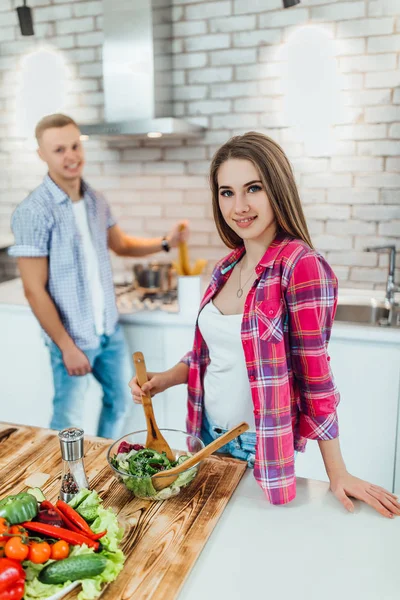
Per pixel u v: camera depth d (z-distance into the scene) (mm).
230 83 2627
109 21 2428
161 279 2637
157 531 923
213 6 2576
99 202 2373
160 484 993
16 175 3098
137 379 1194
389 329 2000
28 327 2498
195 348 1372
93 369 2383
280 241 1143
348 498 1025
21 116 3008
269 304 1095
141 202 2898
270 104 2584
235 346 1232
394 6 2307
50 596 747
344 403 2107
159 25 2482
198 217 2818
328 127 2512
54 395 2371
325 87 2479
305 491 1078
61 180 2172
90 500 904
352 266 2615
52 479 1092
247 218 1118
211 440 1360
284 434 1055
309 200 2611
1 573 725
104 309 2273
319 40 2445
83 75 2852
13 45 2936
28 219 2068
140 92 2463
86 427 2471
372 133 2453
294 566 852
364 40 2379
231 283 1317
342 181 2541
